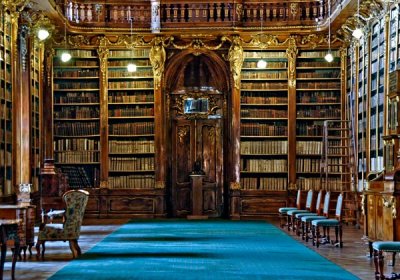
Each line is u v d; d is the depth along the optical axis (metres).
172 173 22.47
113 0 21.39
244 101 21.72
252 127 21.72
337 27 20.36
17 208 12.18
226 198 22.34
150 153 21.81
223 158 22.45
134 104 21.78
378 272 9.70
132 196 21.70
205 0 21.25
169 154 22.44
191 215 22.02
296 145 21.50
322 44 21.30
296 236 15.95
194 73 22.53
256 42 21.39
